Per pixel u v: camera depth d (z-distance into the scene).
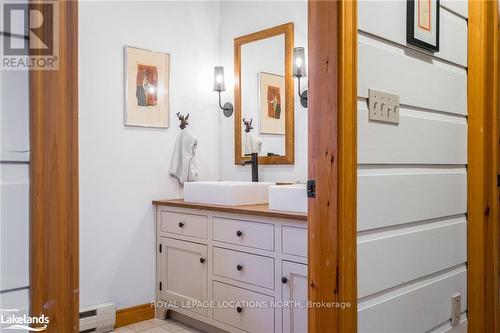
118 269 2.70
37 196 0.71
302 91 2.71
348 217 1.21
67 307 0.74
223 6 3.26
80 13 2.54
